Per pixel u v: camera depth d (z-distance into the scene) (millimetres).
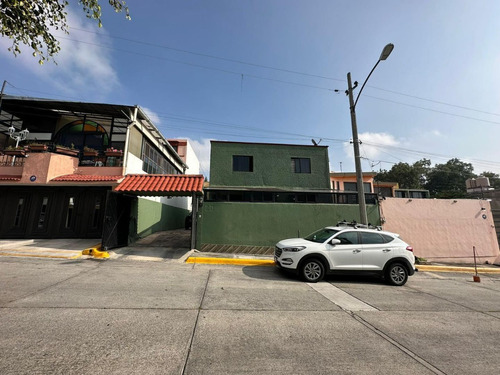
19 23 4680
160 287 5891
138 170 14344
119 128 13938
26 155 11734
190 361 2924
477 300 6297
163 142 18547
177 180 11273
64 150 12148
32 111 13547
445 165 52250
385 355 3320
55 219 11984
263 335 3730
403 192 27188
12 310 4109
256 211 11781
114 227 10555
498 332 4270
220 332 3744
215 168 15359
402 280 7559
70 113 13609
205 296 5414
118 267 7859
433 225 12531
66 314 4066
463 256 12414
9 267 7098
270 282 7008
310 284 7043
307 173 15984
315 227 11898
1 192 12016
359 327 4219
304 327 4105
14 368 2582
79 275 6613
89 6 5059
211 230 11469
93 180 11250
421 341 3807
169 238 13992
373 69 9617
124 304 4660
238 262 9500
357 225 8703
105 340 3299
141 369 2705
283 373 2791
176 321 4039
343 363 3068
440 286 7797
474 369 3072
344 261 7434
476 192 16625
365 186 25391
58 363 2721
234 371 2773
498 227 13594
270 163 15742
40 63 5293
